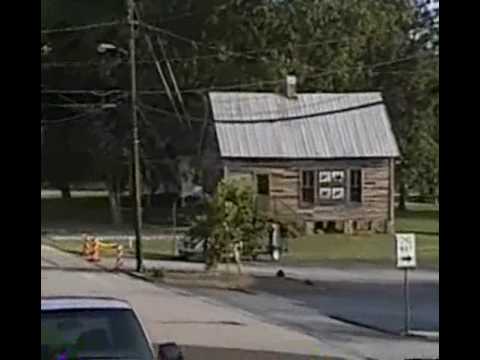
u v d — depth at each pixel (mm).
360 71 65688
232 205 37000
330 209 53688
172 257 43562
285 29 63375
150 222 61438
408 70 66375
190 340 20609
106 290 30203
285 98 55750
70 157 65125
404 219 61656
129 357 8250
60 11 60781
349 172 54062
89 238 48906
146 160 63781
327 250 46438
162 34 63219
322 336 21984
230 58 63219
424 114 66562
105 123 63938
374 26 66125
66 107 62938
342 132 54719
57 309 8539
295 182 53594
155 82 63156
